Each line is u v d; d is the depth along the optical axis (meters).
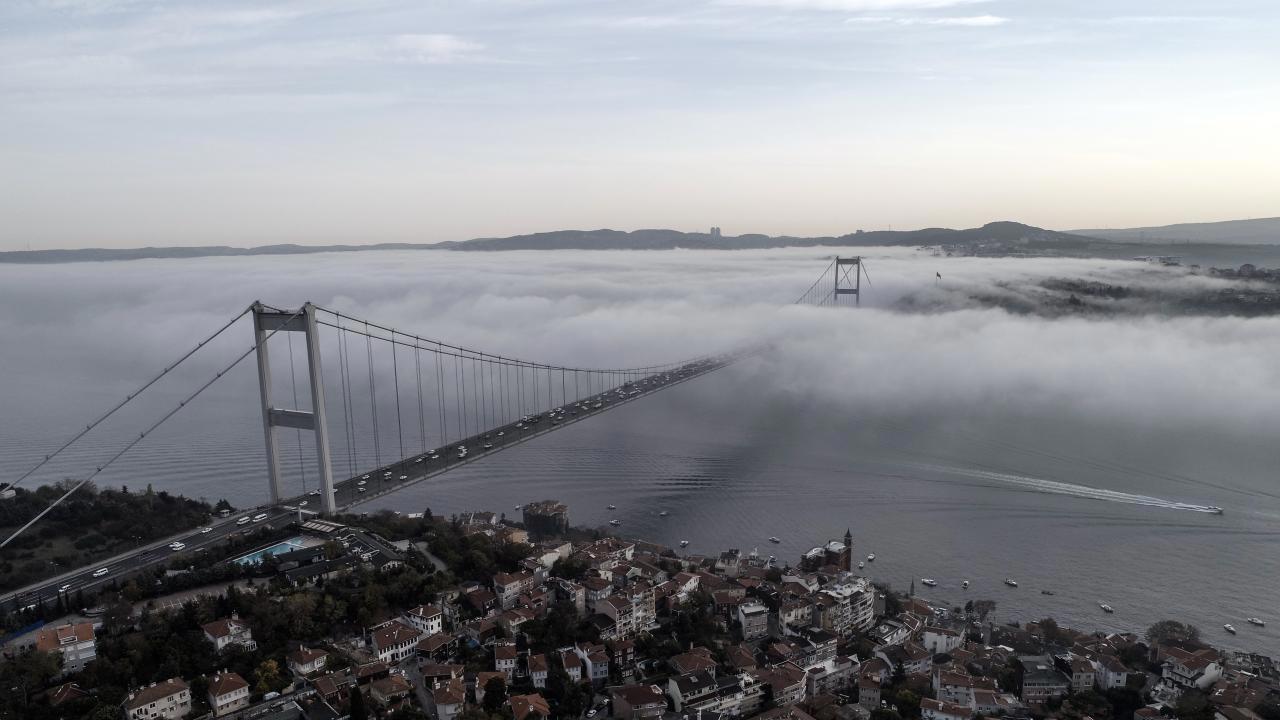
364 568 177.75
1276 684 164.38
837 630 191.00
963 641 185.88
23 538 199.12
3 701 125.00
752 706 156.00
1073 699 160.75
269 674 140.25
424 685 147.25
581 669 158.62
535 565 198.62
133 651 138.50
